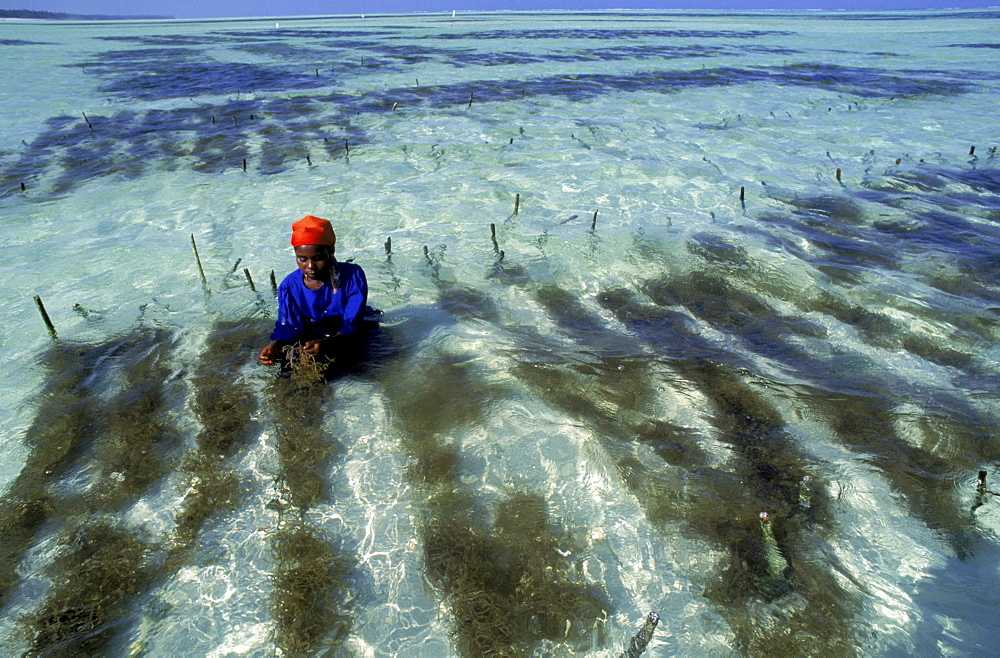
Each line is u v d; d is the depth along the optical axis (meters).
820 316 5.06
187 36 48.53
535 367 4.33
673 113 14.03
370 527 2.96
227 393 4.05
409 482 3.25
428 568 2.74
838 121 13.02
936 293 5.38
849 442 3.50
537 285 5.78
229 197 8.47
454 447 3.52
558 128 12.48
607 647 2.39
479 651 2.38
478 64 24.31
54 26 82.19
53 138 12.14
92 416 3.83
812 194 8.27
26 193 8.59
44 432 3.67
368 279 5.91
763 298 5.41
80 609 2.55
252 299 5.47
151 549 2.84
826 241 6.66
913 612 2.49
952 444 3.44
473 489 3.20
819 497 3.10
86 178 9.36
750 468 3.31
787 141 11.30
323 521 3.00
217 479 3.26
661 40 37.59
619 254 6.41
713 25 61.62
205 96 17.14
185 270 6.12
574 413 3.80
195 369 4.36
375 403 3.94
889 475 3.22
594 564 2.75
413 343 4.72
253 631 2.47
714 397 3.95
